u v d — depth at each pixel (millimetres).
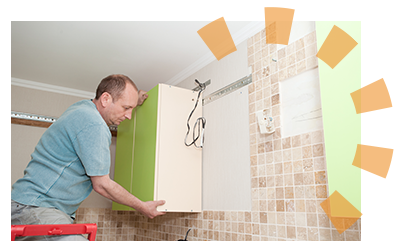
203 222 2172
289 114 1659
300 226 1468
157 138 2111
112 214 3221
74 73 2854
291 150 1594
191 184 2174
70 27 2100
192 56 2496
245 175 1881
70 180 1353
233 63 2154
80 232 1155
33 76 2914
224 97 2184
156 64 2648
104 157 1398
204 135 2334
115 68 2738
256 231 1719
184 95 2303
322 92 1370
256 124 1860
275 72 1782
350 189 1188
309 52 1580
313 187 1438
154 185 2025
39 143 1387
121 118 1754
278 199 1619
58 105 3148
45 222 1235
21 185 1274
